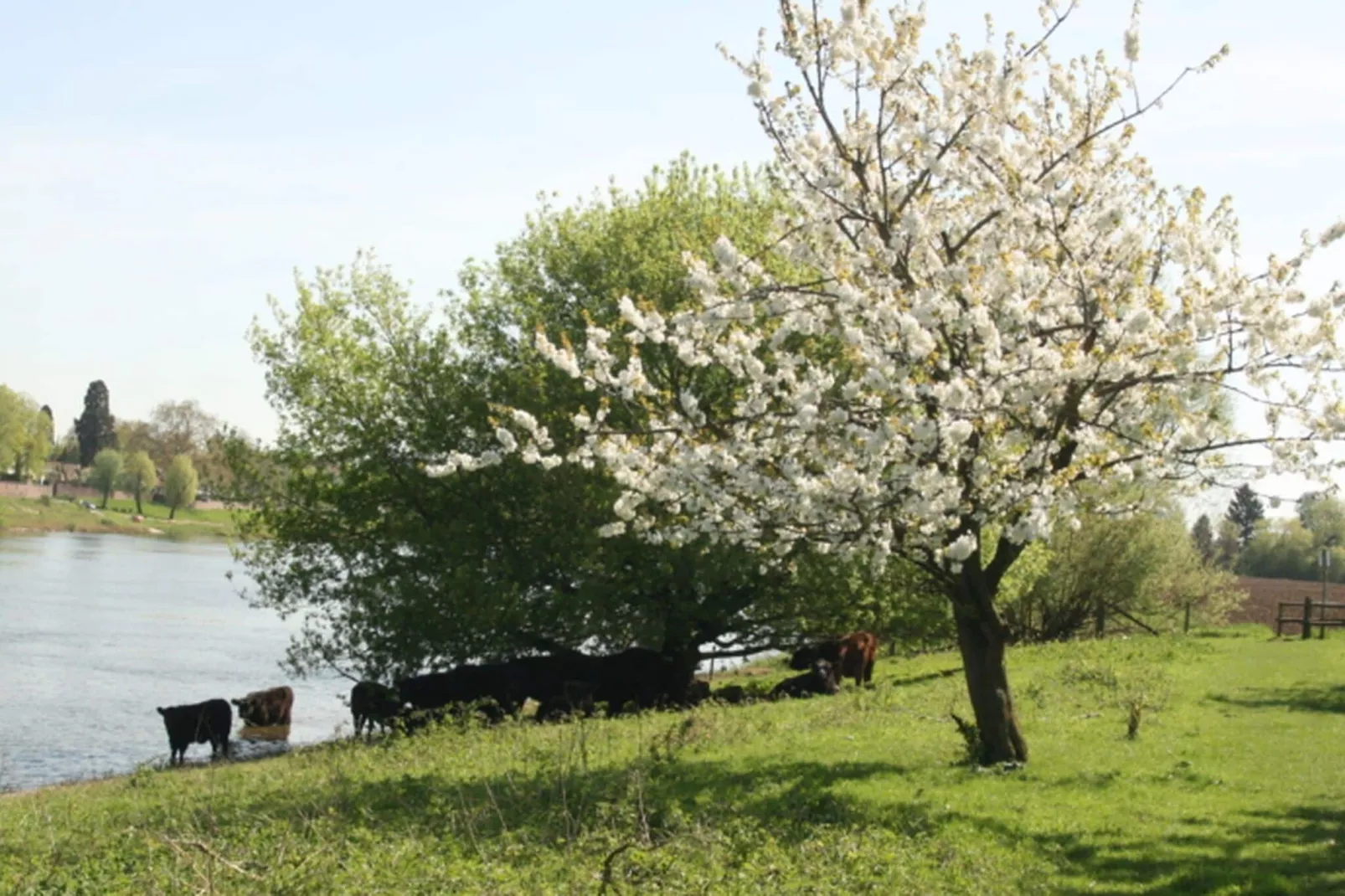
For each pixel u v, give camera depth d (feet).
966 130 52.08
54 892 38.17
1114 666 91.76
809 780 51.34
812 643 113.09
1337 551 255.50
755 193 113.60
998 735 54.08
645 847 37.04
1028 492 46.65
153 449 545.03
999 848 41.16
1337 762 55.62
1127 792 49.24
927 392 45.52
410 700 102.42
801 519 50.65
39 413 476.95
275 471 111.75
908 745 59.98
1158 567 147.02
